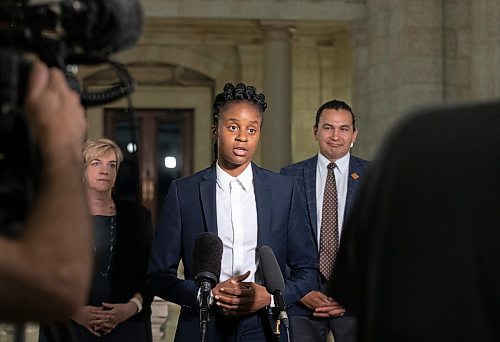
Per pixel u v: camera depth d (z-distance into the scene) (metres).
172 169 16.17
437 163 1.14
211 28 15.20
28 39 1.20
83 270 1.08
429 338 1.10
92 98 1.34
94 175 3.86
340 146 4.59
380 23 12.32
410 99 11.62
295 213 3.49
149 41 15.48
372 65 12.66
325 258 4.47
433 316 1.10
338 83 15.45
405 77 11.63
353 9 12.91
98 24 1.22
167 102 15.98
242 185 3.40
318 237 4.53
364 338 1.16
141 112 16.08
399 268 1.13
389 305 1.13
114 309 3.72
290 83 13.27
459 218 1.11
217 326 3.18
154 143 16.08
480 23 10.62
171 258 3.36
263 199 3.42
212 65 15.77
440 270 1.11
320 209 4.56
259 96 3.42
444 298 1.10
